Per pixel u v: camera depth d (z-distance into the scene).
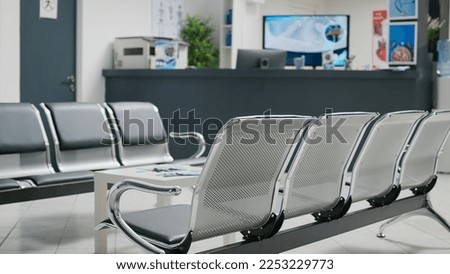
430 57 7.43
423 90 7.10
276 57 7.12
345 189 3.53
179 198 5.71
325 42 7.58
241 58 7.06
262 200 2.83
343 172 3.28
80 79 7.46
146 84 7.43
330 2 12.30
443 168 7.44
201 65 9.34
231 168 2.58
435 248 3.99
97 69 7.66
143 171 3.93
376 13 10.31
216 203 2.61
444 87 7.30
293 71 6.74
